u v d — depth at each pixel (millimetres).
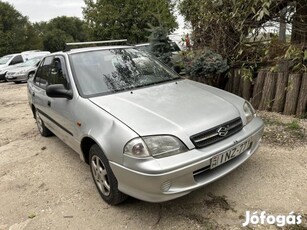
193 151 2656
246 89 5754
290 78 4969
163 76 4031
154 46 7363
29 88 5445
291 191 3094
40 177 3979
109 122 2875
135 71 3918
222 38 5992
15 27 47312
